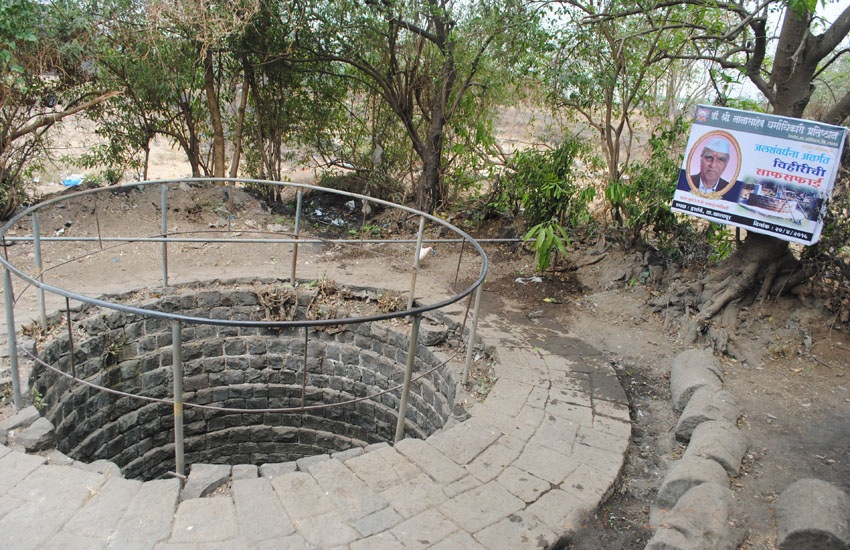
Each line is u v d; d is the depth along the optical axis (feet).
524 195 22.91
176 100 26.78
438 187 28.17
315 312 20.34
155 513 9.52
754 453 12.05
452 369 16.26
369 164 29.94
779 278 17.25
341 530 9.41
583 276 22.06
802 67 16.35
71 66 23.52
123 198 26.16
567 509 10.36
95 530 9.10
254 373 21.08
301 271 21.91
